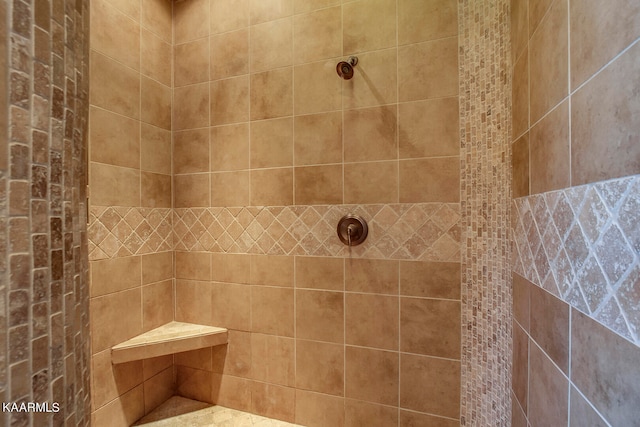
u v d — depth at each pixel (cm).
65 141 42
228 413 145
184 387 157
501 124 102
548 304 63
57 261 40
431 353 120
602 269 44
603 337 44
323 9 131
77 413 43
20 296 35
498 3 104
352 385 130
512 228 89
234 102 147
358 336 129
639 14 37
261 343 144
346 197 130
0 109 33
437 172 118
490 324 107
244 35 144
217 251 151
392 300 124
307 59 134
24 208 35
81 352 45
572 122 53
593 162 47
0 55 33
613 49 42
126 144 133
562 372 56
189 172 155
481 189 111
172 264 158
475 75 111
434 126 118
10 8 34
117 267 129
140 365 140
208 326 152
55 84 40
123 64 132
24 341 35
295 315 138
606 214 43
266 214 142
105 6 124
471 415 113
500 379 101
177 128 157
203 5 152
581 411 50
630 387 38
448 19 116
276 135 140
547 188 64
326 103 132
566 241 55
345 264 130
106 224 125
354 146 129
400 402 123
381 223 125
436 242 119
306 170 136
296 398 138
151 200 146
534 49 72
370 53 125
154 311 147
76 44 45
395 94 123
